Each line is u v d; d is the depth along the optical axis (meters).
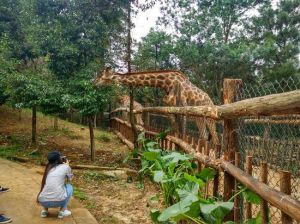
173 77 10.10
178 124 7.50
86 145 13.04
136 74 10.17
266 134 4.77
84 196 6.93
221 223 3.28
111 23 11.07
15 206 5.98
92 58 10.83
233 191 3.83
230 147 3.90
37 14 10.77
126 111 14.79
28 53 12.66
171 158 5.30
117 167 9.69
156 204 6.66
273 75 17.11
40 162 9.43
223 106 3.75
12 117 16.00
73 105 9.87
